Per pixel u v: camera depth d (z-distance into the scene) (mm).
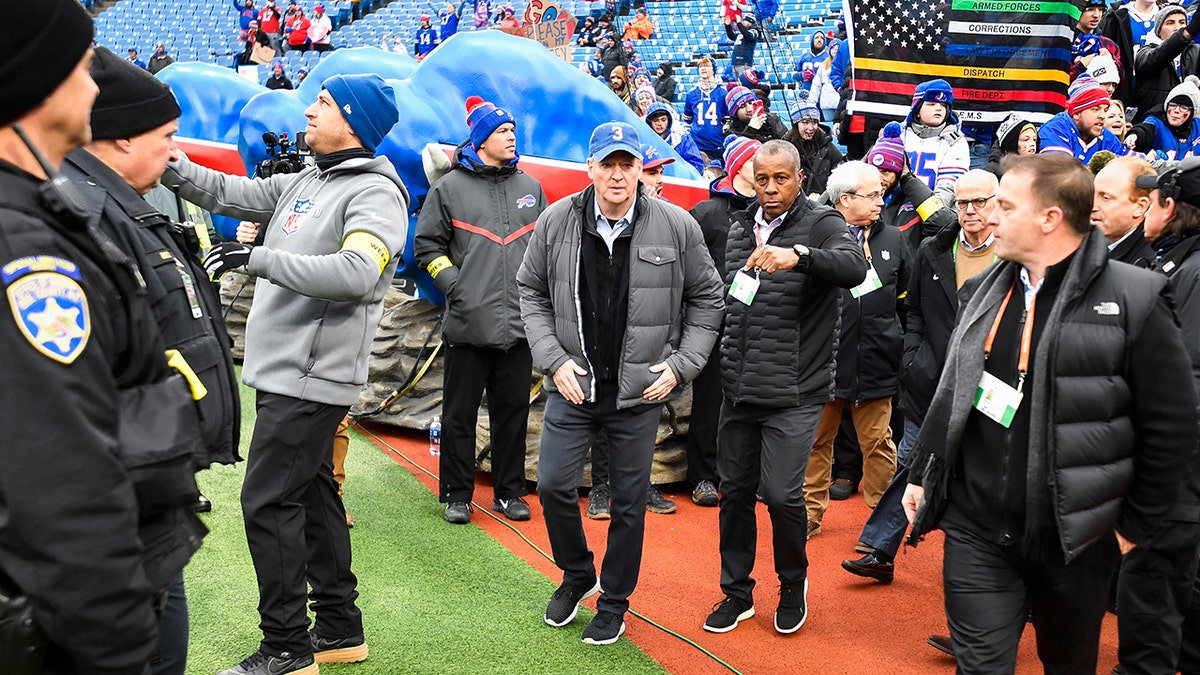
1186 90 6566
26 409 1237
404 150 5594
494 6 14820
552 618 3609
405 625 3535
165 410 1489
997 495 2338
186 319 1808
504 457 4785
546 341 3490
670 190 6055
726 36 14969
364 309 3006
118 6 22891
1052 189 2246
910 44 6559
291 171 3719
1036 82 6516
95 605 1287
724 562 3738
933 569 4387
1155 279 2268
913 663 3469
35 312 1259
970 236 4195
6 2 1298
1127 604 2869
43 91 1343
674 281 3434
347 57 6656
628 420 3486
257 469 2906
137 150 2162
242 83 7945
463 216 4633
